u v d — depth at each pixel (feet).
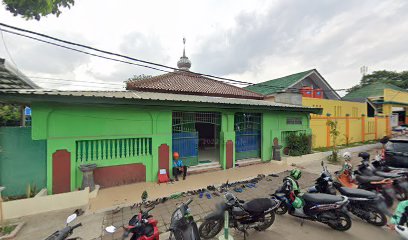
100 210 15.53
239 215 12.01
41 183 18.22
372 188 16.38
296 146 33.53
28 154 17.92
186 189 19.92
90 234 12.44
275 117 33.30
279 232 12.73
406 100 74.38
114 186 20.42
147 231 10.53
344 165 20.80
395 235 12.16
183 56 63.98
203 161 29.14
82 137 18.83
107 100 18.22
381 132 59.41
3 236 11.94
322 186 16.44
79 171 18.80
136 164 21.56
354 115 51.70
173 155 24.23
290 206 14.12
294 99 42.01
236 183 21.80
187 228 10.61
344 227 12.62
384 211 13.12
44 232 12.72
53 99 16.34
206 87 44.78
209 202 16.96
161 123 22.85
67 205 15.96
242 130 31.01
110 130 20.16
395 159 21.81
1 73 19.94
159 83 39.88
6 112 25.54
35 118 16.90
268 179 23.47
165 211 15.43
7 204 14.34
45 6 14.51
